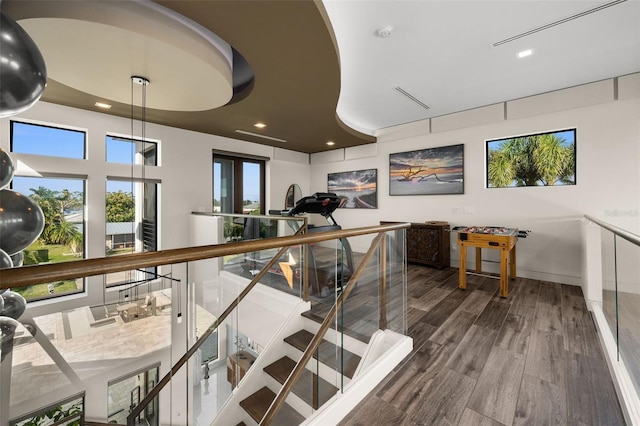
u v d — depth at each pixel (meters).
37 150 3.59
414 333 2.59
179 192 4.90
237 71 3.28
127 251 4.34
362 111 4.91
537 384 1.85
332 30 2.25
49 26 1.83
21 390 1.99
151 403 2.32
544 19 2.48
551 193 4.06
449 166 5.03
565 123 3.91
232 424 2.41
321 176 7.24
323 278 2.21
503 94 4.14
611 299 2.36
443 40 2.79
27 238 1.37
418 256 5.07
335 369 1.98
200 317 2.39
